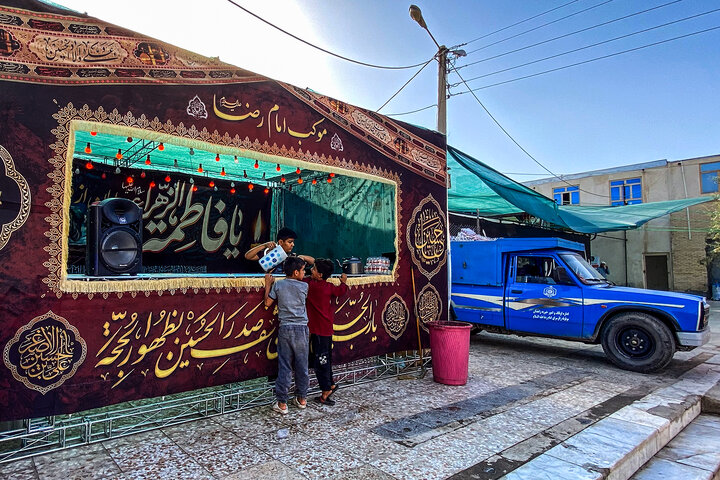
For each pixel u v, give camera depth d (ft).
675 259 67.82
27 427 10.85
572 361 24.06
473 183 33.37
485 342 30.07
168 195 30.71
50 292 10.73
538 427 13.47
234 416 13.76
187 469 10.10
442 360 18.16
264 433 12.41
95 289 11.37
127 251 12.62
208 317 13.43
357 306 17.48
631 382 19.58
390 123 19.29
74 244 26.91
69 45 11.25
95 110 11.50
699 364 23.79
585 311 23.08
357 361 19.26
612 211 52.90
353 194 24.99
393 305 18.81
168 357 12.58
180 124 12.98
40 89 10.77
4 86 10.32
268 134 15.02
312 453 11.16
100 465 10.20
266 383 15.55
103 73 11.71
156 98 12.57
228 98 14.11
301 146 15.96
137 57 12.32
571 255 25.27
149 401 14.57
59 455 10.70
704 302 21.57
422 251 20.12
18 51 10.55
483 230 48.73
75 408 11.00
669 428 14.43
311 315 15.25
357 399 15.83
